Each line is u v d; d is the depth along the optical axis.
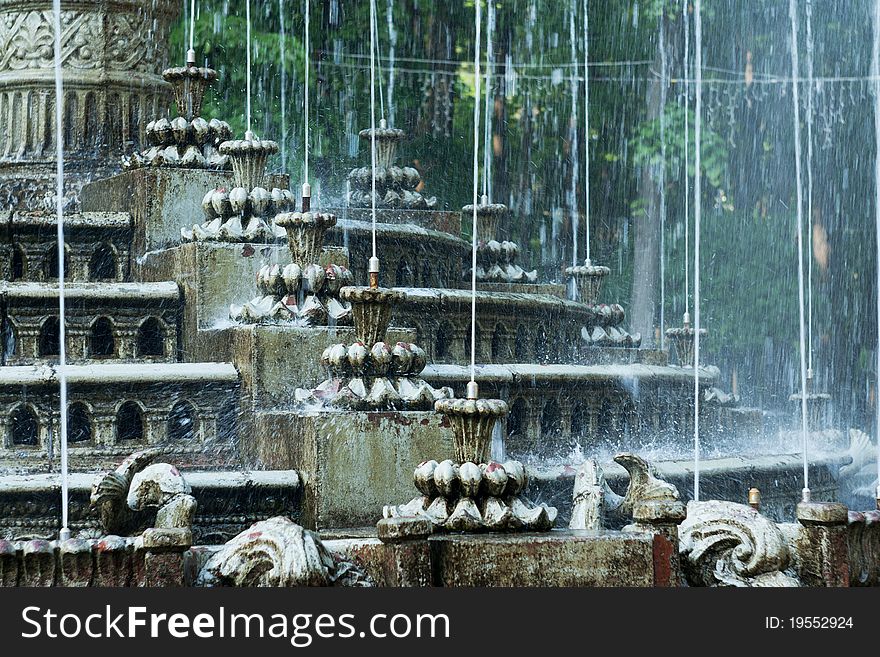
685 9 50.56
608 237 49.66
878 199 48.28
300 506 18.39
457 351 23.91
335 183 43.44
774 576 14.59
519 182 49.56
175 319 21.75
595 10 50.19
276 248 21.77
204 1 42.28
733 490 23.27
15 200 26.55
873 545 15.64
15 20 26.77
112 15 26.91
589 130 50.06
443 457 18.66
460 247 27.02
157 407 19.78
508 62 49.66
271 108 43.69
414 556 13.53
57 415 19.36
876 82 50.75
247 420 19.88
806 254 50.34
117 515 15.05
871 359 49.41
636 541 14.08
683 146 49.81
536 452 22.70
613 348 27.84
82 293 21.20
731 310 48.91
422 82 48.47
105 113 26.83
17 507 17.45
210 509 18.02
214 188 23.95
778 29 51.41
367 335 18.83
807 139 51.41
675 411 26.20
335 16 46.34
